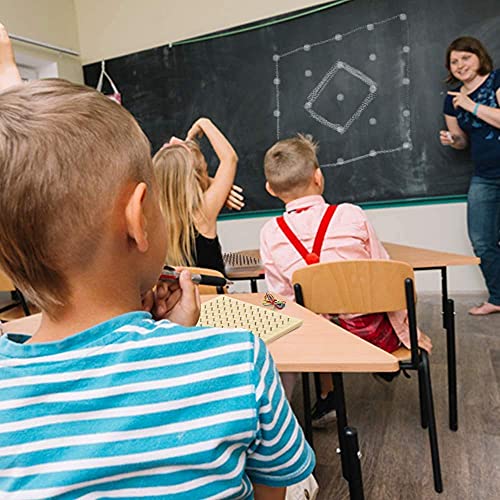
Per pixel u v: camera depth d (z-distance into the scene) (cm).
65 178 40
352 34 334
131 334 43
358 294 142
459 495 142
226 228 399
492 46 301
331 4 337
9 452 41
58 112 41
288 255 161
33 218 40
